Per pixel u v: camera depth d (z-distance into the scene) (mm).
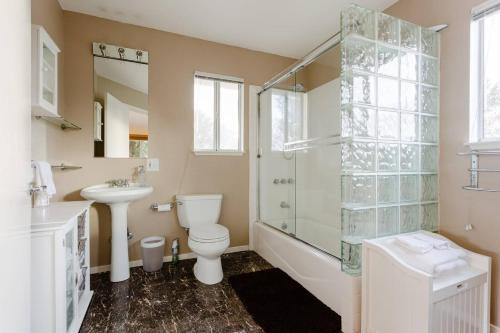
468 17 1614
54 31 2010
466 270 1402
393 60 1614
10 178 797
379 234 1579
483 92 1599
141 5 2154
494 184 1492
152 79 2506
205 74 2709
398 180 1646
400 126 1646
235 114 2920
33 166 1563
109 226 2342
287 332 1488
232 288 2025
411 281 1209
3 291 741
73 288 1478
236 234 2893
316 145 2447
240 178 2904
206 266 2129
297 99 2645
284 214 2721
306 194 2531
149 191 2197
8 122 783
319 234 2348
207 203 2545
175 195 2602
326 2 2127
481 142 1521
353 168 1488
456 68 1683
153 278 2199
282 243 2342
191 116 2662
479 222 1562
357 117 1491
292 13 2279
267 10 2232
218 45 2783
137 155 2451
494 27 1552
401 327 1255
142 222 2480
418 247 1374
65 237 1287
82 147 2262
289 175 2705
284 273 2271
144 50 2473
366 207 1536
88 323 1592
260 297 1862
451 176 1714
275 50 2975
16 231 850
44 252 1205
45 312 1201
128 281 2139
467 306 1315
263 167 2959
